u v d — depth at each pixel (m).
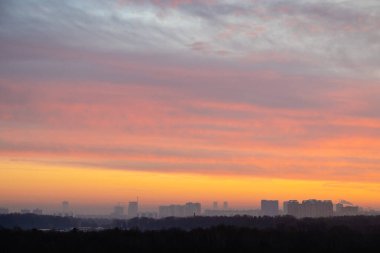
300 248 102.31
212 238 106.88
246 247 102.25
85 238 106.31
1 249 96.69
